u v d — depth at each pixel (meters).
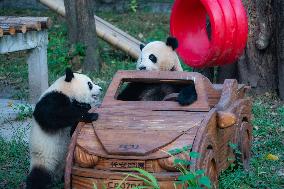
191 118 6.48
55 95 7.22
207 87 7.21
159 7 22.03
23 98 12.50
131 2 21.91
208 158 6.39
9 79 14.22
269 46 12.10
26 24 10.52
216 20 9.77
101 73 14.48
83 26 14.71
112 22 20.56
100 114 6.71
